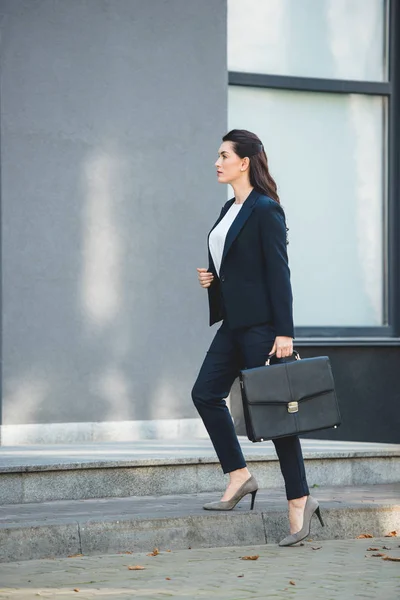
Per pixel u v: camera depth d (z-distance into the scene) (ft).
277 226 18.62
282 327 18.52
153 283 29.19
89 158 28.55
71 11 28.40
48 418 28.07
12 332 27.78
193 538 18.90
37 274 28.02
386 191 33.45
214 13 29.94
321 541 19.67
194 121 29.66
